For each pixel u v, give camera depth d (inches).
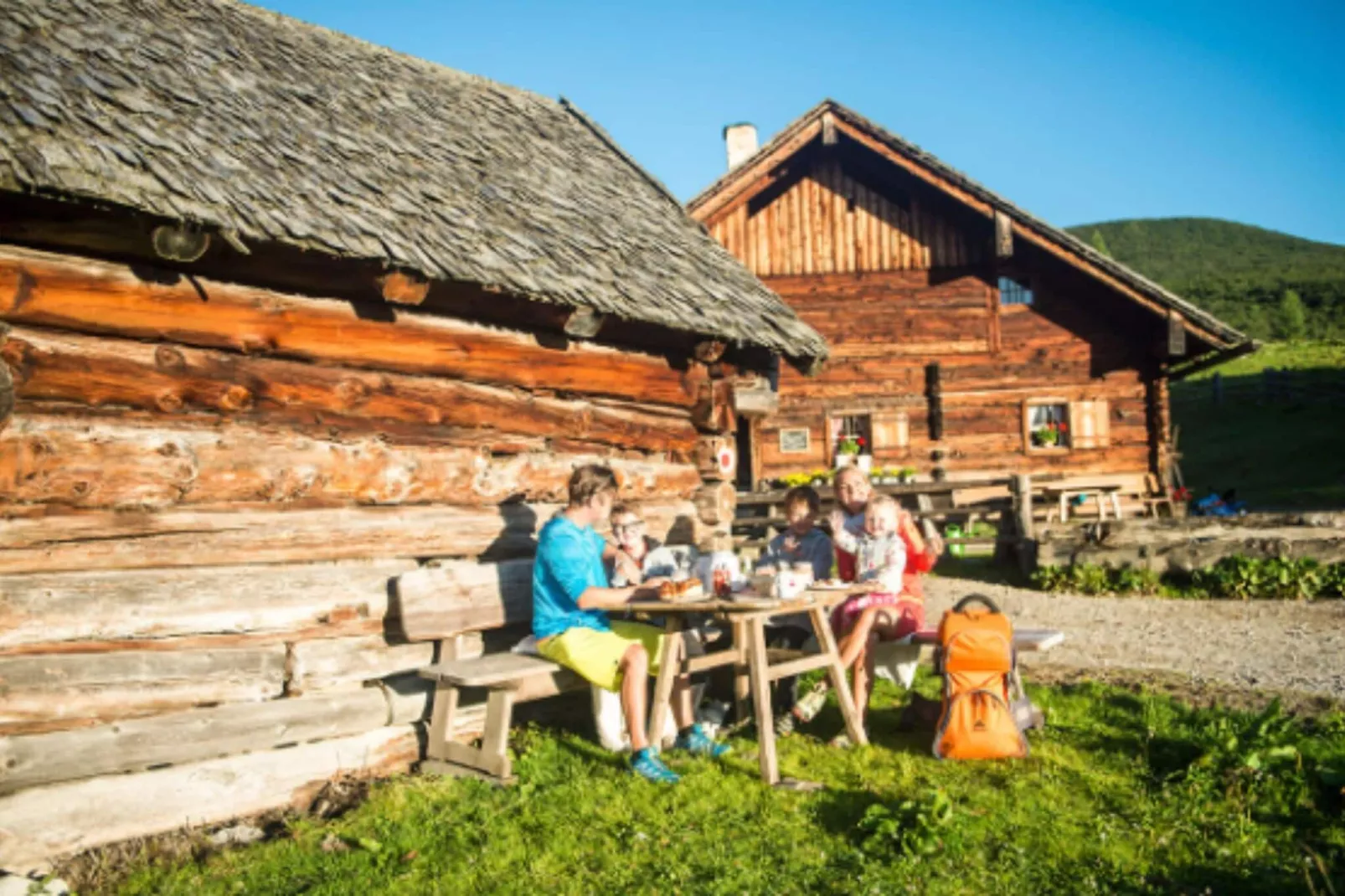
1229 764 191.8
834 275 681.0
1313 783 184.5
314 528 210.2
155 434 185.8
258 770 191.5
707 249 341.1
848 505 251.1
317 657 205.0
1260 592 394.6
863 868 156.4
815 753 213.9
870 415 676.7
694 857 163.5
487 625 226.5
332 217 201.6
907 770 201.6
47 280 173.9
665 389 298.4
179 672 185.3
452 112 332.2
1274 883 148.0
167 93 215.8
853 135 644.7
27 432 169.8
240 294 200.5
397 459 225.1
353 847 172.7
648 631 223.8
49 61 199.0
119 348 183.5
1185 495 667.4
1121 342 677.3
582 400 274.8
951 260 676.1
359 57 345.1
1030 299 684.1
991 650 209.0
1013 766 201.9
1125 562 431.8
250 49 284.7
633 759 202.8
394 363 226.8
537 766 207.9
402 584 210.7
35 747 166.2
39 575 173.0
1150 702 240.7
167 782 179.8
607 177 359.6
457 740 217.6
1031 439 677.9
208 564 193.9
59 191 158.7
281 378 206.7
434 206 238.7
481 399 245.9
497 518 246.2
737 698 242.4
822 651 229.5
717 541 313.1
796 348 294.0
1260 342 605.3
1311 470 1010.1
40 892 150.1
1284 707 240.1
